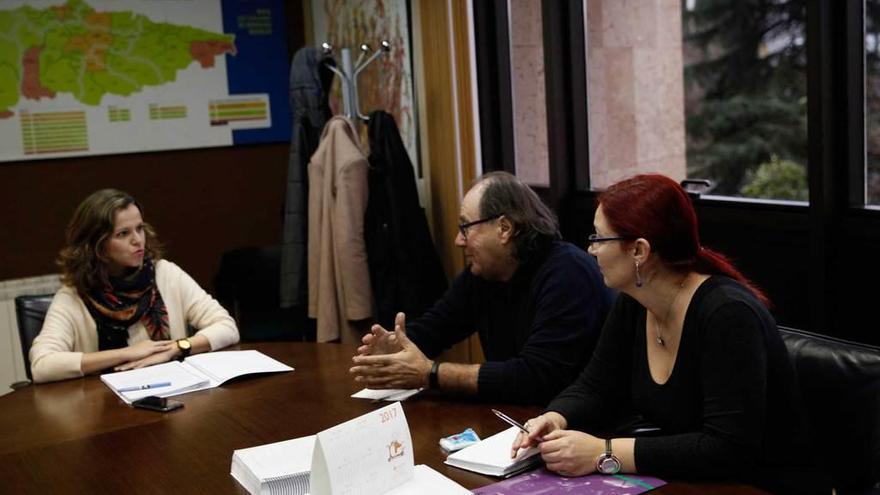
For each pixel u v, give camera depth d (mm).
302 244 3922
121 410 2154
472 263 2242
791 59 2820
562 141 3537
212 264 4637
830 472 1727
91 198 2684
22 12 4082
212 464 1752
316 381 2301
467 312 2422
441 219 4008
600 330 2125
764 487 1668
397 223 3689
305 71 3896
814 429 1742
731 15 3020
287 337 4086
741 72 3008
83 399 2271
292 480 1563
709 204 3006
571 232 3609
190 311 2848
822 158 2479
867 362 1692
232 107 4598
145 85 4371
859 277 2514
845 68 2457
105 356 2508
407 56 4055
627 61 3410
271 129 4711
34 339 2750
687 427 1690
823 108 2461
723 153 3123
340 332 3824
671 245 1666
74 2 4180
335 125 3736
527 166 3891
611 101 3486
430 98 3941
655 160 3381
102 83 4273
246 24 4602
